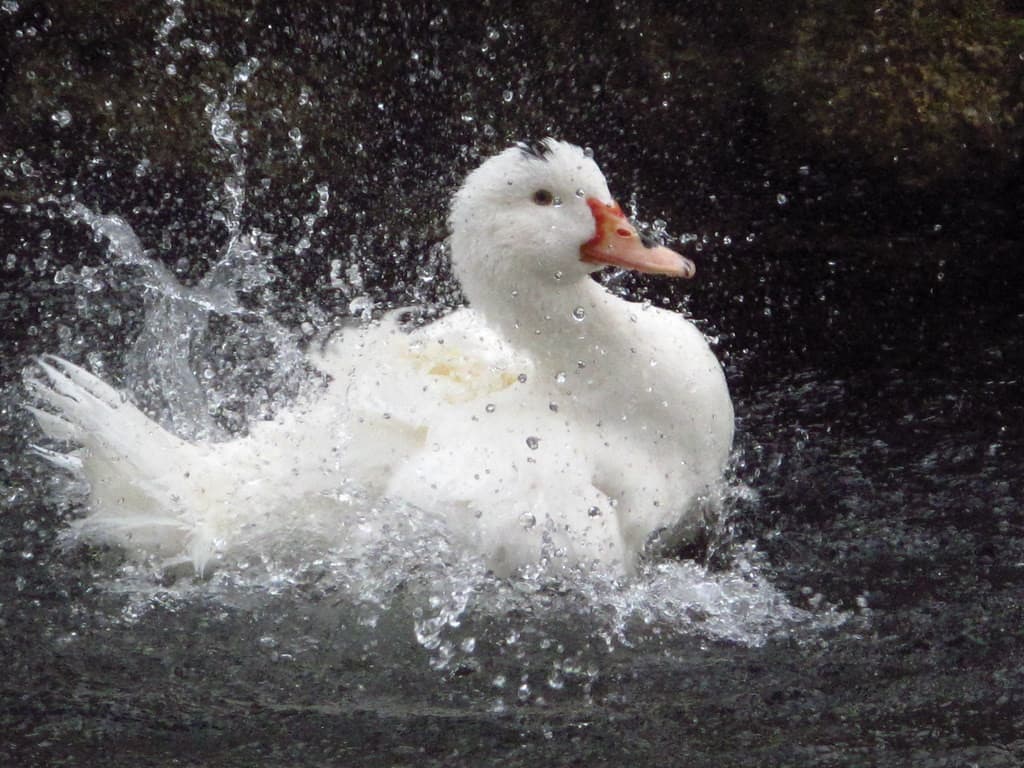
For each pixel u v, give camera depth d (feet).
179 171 48.85
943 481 34.06
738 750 23.95
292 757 23.80
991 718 24.61
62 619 27.84
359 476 29.58
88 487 32.40
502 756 23.89
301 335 40.81
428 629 27.78
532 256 30.04
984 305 42.96
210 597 28.78
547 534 28.81
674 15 48.57
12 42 49.14
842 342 41.52
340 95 49.90
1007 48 46.52
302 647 27.20
